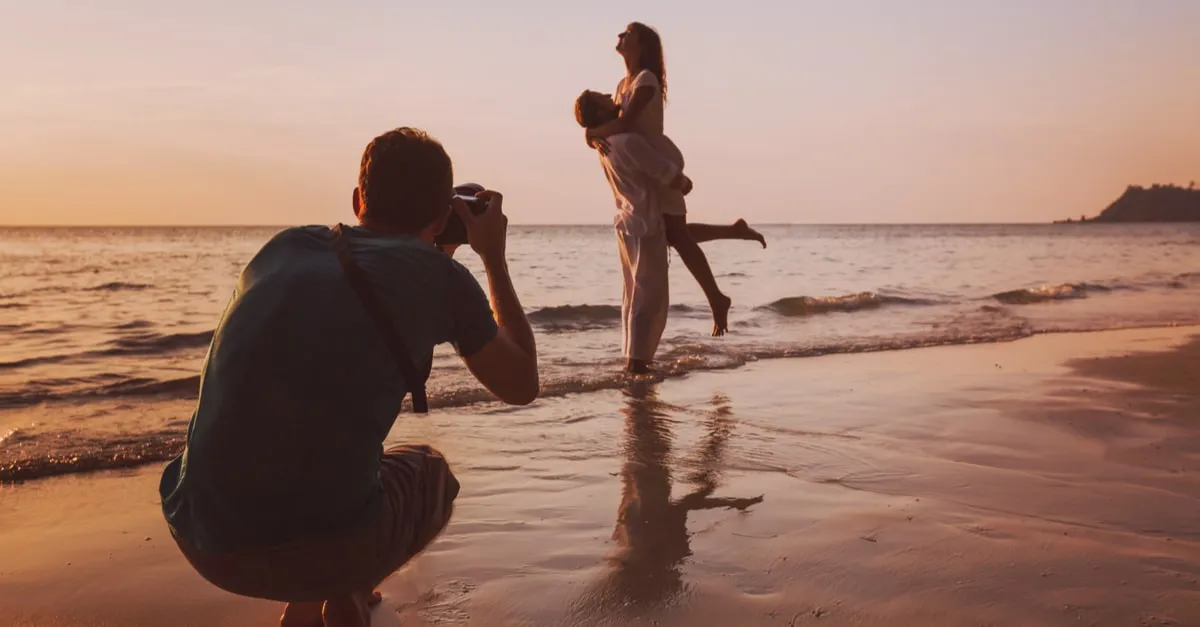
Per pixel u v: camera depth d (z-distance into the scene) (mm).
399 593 2449
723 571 2623
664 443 4129
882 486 3480
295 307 1654
